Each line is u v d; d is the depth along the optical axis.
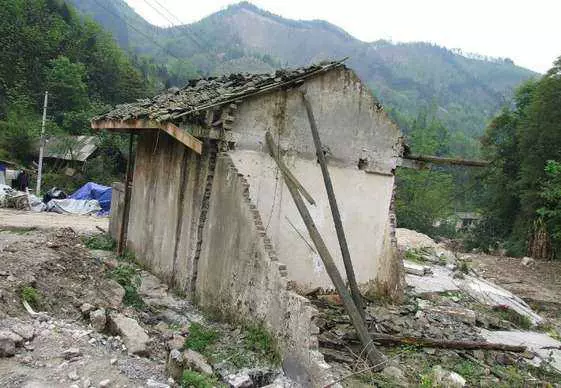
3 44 42.91
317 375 6.06
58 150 33.31
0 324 5.89
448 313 10.70
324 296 9.91
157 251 10.75
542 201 26.14
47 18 49.12
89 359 5.80
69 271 8.23
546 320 12.93
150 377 5.77
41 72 43.91
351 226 10.35
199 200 9.11
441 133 57.47
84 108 42.78
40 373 5.29
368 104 10.30
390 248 10.72
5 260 7.59
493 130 32.00
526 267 22.84
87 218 20.86
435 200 36.16
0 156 31.62
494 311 12.30
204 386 5.70
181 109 8.46
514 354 9.16
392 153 10.81
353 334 8.27
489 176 31.73
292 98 9.24
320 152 9.18
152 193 11.20
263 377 6.47
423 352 8.41
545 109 26.09
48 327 6.27
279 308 6.98
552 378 8.38
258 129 8.90
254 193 8.92
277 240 9.31
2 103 38.50
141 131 12.14
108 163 34.03
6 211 20.58
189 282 9.24
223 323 8.13
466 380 7.61
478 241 31.34
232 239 8.16
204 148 9.05
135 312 8.01
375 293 10.85
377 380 6.88
